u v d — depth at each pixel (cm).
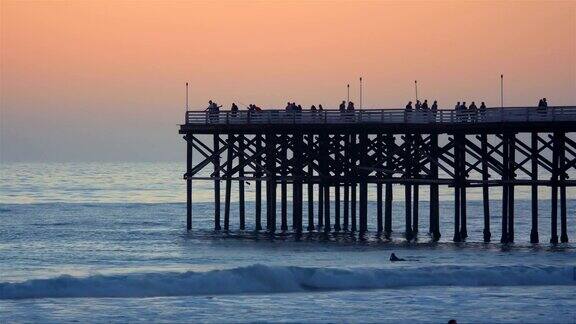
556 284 14550
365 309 13000
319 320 12475
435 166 18412
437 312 12825
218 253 17462
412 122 18012
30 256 17650
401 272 14700
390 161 18950
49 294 13900
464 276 14650
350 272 14625
